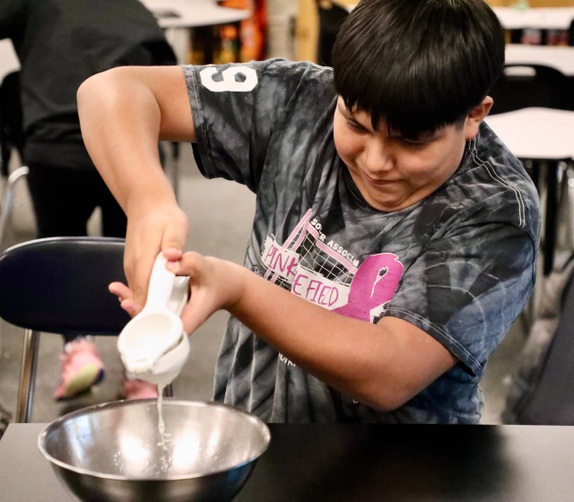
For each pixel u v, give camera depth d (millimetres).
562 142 3246
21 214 4527
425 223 1263
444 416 1345
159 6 5090
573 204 4453
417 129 1094
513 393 1724
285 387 1378
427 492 1039
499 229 1200
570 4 6277
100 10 2984
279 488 1036
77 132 2988
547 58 4332
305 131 1376
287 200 1378
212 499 864
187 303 984
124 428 1032
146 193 1137
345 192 1343
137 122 1269
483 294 1172
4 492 1018
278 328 1067
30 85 3012
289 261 1370
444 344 1157
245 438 1002
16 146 3926
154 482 830
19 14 2984
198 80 1388
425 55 1066
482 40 1104
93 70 2943
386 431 1176
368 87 1072
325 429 1175
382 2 1111
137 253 1040
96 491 845
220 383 1481
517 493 1043
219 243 4434
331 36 4969
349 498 1021
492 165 1279
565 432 1190
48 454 901
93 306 1888
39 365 3199
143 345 905
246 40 6930
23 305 1865
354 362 1088
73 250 1873
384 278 1295
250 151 1407
